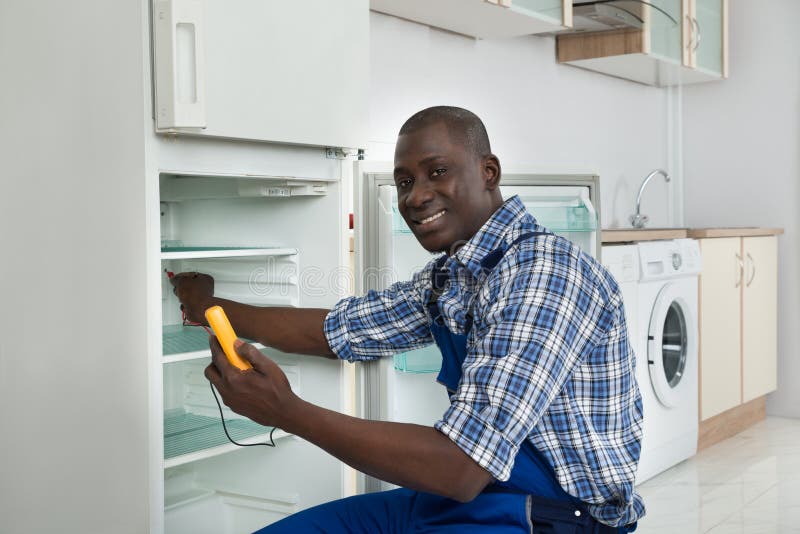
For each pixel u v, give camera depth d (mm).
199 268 1960
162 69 1350
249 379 1201
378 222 1986
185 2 1350
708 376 3867
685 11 4062
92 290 1440
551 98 3969
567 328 1177
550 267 1205
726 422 4191
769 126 4688
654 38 3826
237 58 1446
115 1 1379
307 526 1382
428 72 3242
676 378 3643
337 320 1593
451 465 1113
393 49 3080
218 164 1479
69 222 1468
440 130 1289
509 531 1222
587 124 4246
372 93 3006
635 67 4160
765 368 4398
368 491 1927
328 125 1625
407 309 1546
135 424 1393
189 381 1975
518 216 1330
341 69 1649
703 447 3998
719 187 4844
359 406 1936
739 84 4766
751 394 4262
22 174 1538
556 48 3986
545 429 1235
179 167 1414
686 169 4945
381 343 1581
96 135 1422
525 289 1188
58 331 1497
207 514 1977
